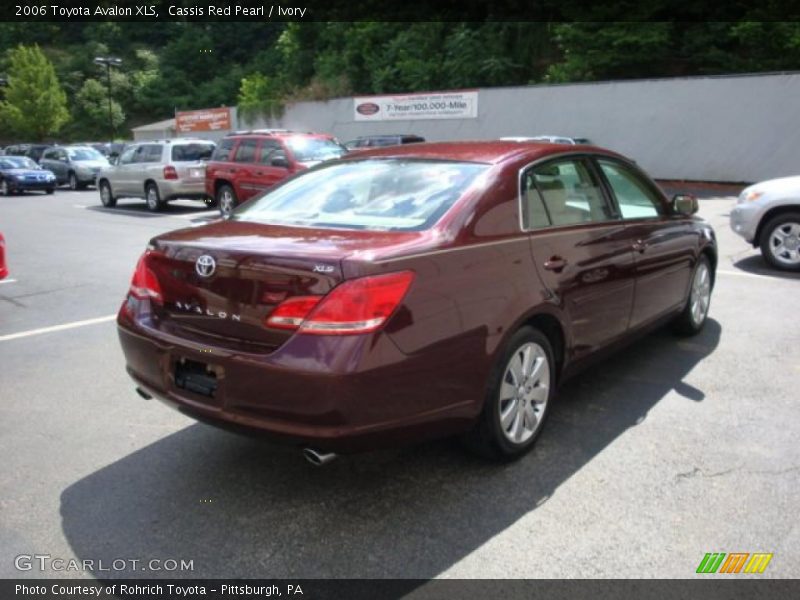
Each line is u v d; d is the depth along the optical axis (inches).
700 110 874.8
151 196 706.8
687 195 212.5
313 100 1299.2
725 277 328.8
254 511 127.8
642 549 115.0
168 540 118.8
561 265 150.6
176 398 128.6
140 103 2891.2
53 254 427.5
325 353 111.5
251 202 167.5
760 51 1052.5
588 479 138.1
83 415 173.0
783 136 826.8
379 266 115.5
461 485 136.4
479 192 140.5
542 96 996.6
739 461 144.9
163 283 135.5
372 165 163.3
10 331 253.0
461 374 126.8
